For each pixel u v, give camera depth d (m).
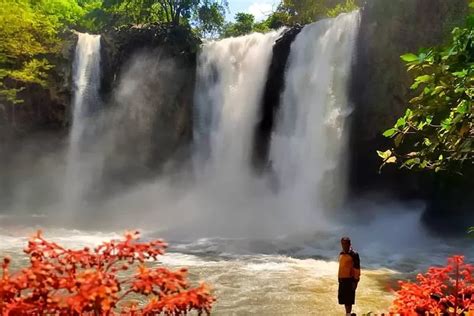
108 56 29.48
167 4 36.91
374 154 22.81
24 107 27.19
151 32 29.91
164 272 2.16
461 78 3.60
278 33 27.75
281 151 26.48
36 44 26.53
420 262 15.19
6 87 26.14
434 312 3.15
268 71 27.48
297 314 9.69
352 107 23.03
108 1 36.03
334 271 13.77
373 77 21.92
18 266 13.12
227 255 16.06
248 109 28.31
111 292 1.97
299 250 17.19
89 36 29.39
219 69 29.50
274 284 12.13
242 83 28.55
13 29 25.53
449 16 18.64
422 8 19.64
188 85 29.84
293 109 25.95
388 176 22.86
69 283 2.03
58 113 28.05
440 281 3.37
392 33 20.73
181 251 16.70
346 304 8.30
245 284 12.11
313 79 24.89
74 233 21.00
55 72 27.72
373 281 12.52
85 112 29.05
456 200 20.50
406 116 4.05
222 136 29.03
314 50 25.09
